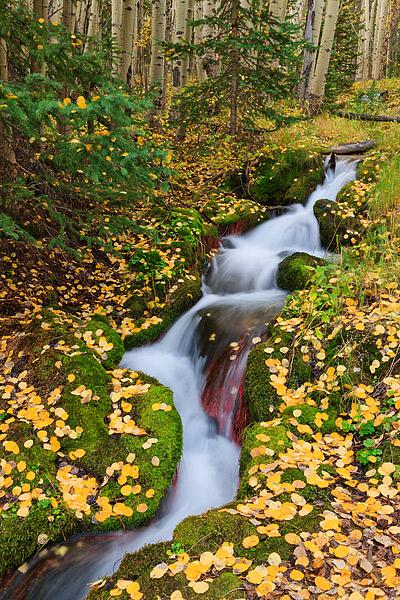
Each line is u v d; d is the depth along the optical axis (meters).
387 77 21.92
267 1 11.47
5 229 3.11
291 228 6.50
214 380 4.07
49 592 2.47
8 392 3.34
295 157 7.41
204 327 4.57
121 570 2.21
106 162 3.45
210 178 7.85
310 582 1.96
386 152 7.09
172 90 11.90
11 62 4.55
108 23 14.31
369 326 3.60
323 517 2.34
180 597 1.95
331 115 11.09
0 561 2.38
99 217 4.41
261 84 7.46
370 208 5.78
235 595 1.93
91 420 3.19
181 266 5.30
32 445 2.94
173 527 2.86
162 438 3.13
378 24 21.23
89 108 3.11
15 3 3.87
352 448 2.90
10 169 4.21
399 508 2.38
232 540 2.25
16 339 3.86
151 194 4.41
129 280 5.14
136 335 4.49
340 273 4.06
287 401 3.33
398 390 3.07
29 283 4.65
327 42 10.16
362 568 2.00
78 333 4.03
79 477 2.85
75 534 2.59
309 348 3.63
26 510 2.57
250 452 2.90
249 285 5.54
